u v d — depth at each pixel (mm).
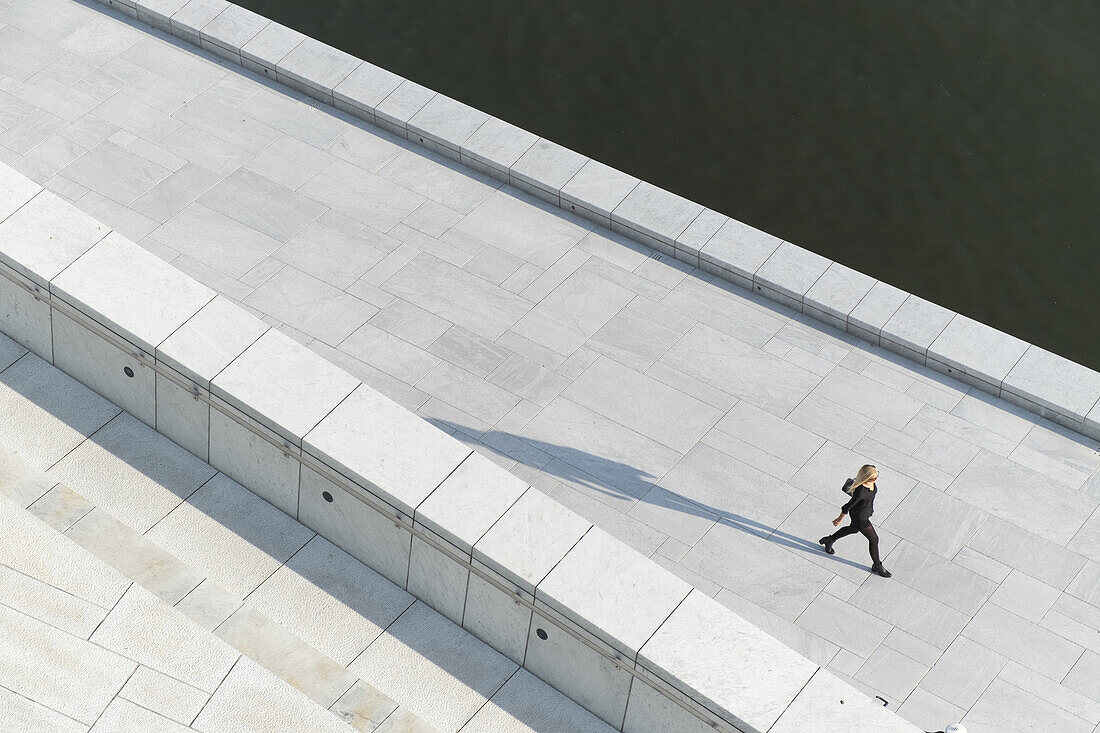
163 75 25234
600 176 22906
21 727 10648
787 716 11719
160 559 13672
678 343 20766
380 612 13852
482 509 12945
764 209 27312
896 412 19875
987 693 16500
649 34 30750
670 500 18578
